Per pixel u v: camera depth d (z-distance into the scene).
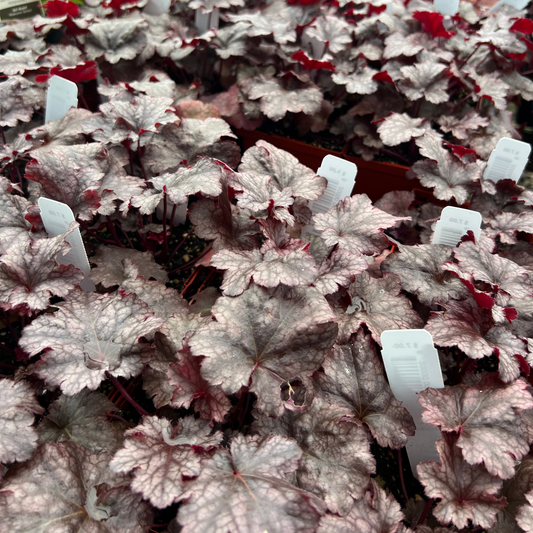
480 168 0.44
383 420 0.30
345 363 0.31
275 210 0.33
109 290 0.37
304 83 0.53
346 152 0.54
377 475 0.32
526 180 0.55
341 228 0.35
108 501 0.25
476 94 0.52
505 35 0.55
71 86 0.43
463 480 0.27
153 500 0.23
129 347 0.28
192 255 0.44
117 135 0.39
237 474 0.25
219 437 0.27
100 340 0.29
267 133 0.55
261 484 0.24
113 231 0.41
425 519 0.29
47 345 0.28
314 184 0.37
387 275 0.35
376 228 0.34
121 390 0.30
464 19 0.66
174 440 0.27
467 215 0.36
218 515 0.23
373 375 0.31
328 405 0.29
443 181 0.44
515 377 0.29
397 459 0.33
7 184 0.36
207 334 0.28
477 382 0.33
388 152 0.54
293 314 0.29
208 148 0.42
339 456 0.27
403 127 0.47
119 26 0.54
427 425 0.31
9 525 0.24
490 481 0.27
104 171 0.38
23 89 0.47
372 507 0.26
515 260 0.40
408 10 0.61
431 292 0.34
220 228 0.36
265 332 0.29
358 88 0.52
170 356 0.31
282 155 0.39
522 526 0.26
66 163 0.35
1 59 0.49
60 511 0.25
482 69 0.58
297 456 0.26
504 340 0.31
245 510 0.23
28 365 0.33
